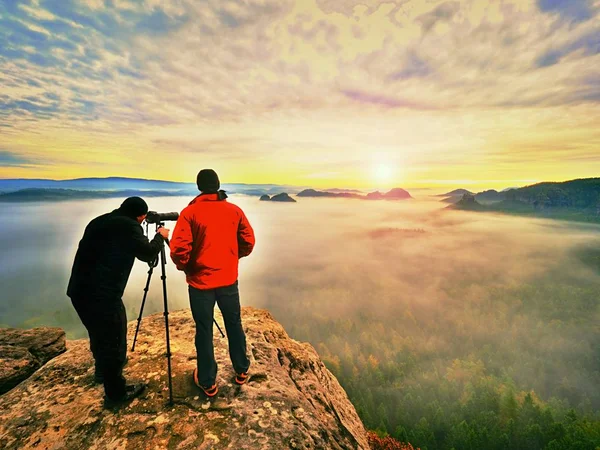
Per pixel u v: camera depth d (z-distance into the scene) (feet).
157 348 14.75
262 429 10.16
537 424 217.97
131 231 10.87
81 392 11.84
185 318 18.62
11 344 16.24
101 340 10.40
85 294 10.25
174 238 10.61
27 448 9.32
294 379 15.88
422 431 209.56
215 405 11.05
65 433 9.84
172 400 11.06
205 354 11.21
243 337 12.02
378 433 189.47
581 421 218.38
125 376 12.39
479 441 200.75
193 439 9.59
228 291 11.41
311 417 11.34
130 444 9.39
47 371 13.33
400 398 303.27
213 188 11.73
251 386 12.34
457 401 281.74
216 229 11.10
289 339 20.57
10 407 11.16
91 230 10.63
